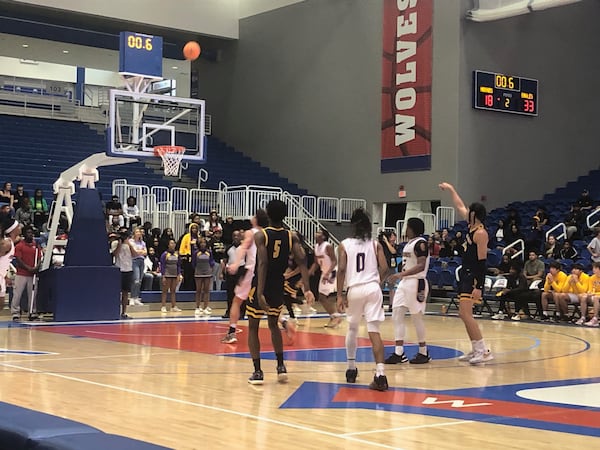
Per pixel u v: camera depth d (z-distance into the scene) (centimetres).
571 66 2383
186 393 702
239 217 2206
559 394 722
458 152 2162
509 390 744
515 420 598
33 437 418
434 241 1975
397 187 2325
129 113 1633
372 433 547
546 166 2325
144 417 591
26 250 1470
